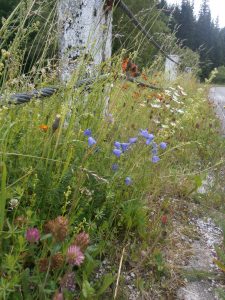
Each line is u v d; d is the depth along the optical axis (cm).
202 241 261
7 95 192
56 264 151
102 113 264
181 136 429
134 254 213
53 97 228
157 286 203
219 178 369
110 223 219
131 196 243
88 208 212
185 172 366
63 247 166
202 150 442
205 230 278
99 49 300
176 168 355
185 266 226
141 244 227
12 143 199
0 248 153
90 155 219
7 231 161
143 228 232
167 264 217
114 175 225
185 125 448
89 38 253
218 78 3444
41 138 210
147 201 264
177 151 395
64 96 232
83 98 250
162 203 274
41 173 192
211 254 246
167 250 235
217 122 642
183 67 966
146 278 205
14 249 158
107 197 207
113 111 273
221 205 320
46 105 233
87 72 284
